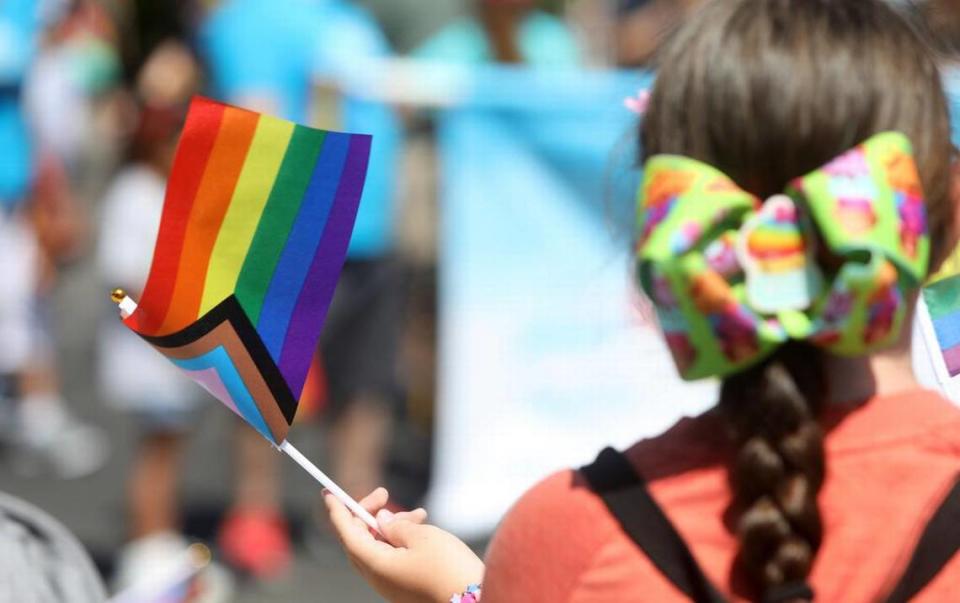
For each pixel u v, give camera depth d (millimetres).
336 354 18141
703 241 4551
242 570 17250
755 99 4676
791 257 4547
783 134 4637
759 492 4512
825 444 4664
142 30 38906
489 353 17328
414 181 19062
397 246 18219
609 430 17297
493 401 17359
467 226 17156
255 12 17359
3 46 21391
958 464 4641
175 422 16859
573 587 4699
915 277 4535
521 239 17172
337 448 18547
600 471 4824
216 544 17812
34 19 21625
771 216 4535
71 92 22469
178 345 5555
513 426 17406
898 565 4539
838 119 4637
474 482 17453
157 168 16516
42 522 6672
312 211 5445
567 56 20031
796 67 4684
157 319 5523
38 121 21766
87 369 27250
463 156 17094
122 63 39656
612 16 22469
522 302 17281
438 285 19781
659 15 21906
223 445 22094
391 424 21625
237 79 17391
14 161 21656
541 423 17359
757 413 4562
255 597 16797
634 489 4746
